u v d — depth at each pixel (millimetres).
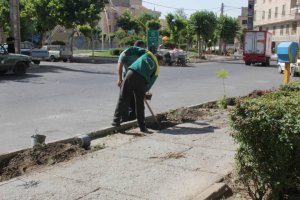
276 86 18469
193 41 75750
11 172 5418
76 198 4406
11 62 20703
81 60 37969
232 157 5938
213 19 51281
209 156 6000
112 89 15594
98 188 4699
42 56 31781
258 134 4012
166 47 61625
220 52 68938
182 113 9430
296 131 3832
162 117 9047
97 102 12203
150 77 7895
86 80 19031
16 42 25688
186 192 4578
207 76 23219
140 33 78500
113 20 95625
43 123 9008
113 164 5602
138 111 7770
